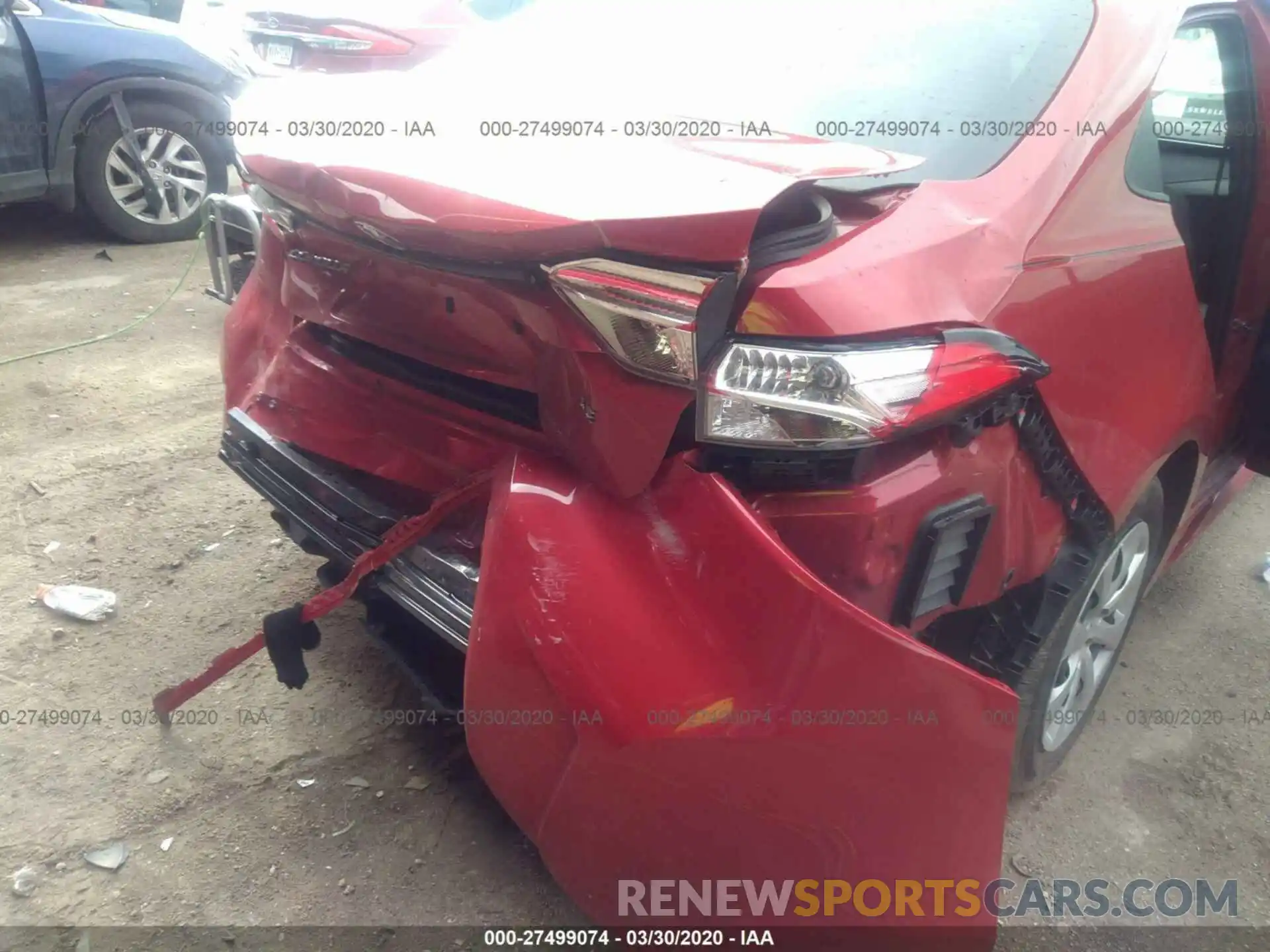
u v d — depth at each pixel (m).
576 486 1.48
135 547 3.04
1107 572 2.21
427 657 2.00
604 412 1.41
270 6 5.71
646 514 1.41
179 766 2.24
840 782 1.41
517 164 1.56
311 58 5.56
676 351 1.32
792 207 1.46
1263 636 3.01
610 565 1.39
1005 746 1.53
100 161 5.86
